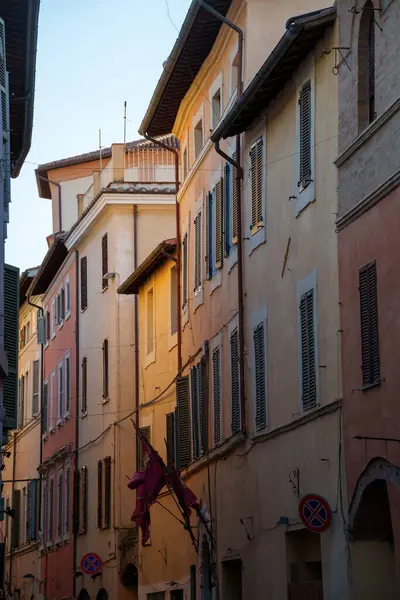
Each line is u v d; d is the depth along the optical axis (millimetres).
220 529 32625
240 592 31938
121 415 46125
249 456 29688
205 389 34844
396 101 20656
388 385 20703
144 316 44531
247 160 30578
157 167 47906
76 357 53625
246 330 30359
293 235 26484
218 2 31125
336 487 23203
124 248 47281
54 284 60156
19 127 33875
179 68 34969
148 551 41719
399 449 20109
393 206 20750
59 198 62688
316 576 26188
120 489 45562
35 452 64312
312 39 24859
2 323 28578
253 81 27172
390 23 21281
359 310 22172
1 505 31297
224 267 32844
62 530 54781
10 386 29609
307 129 25609
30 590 63219
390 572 22156
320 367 24344
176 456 38062
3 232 29062
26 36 29359
